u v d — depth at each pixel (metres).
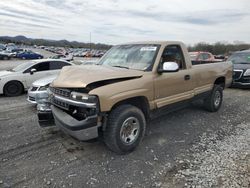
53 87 3.96
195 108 6.72
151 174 3.28
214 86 6.19
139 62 4.39
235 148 4.05
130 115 3.75
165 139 4.50
